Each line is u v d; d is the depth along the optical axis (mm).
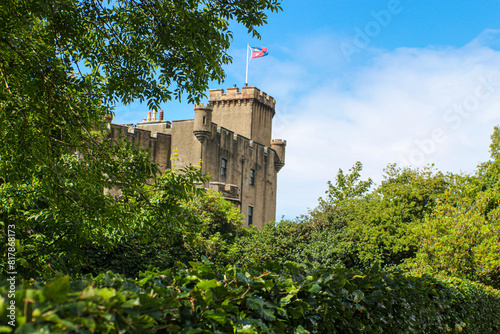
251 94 46031
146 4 7379
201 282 2492
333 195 42625
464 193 22594
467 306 8812
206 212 18828
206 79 7895
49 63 6762
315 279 3988
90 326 1625
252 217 41156
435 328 6988
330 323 3828
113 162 7395
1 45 6203
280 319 3246
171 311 2346
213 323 2514
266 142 48250
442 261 15227
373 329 4738
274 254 20641
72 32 7180
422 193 29016
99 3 7531
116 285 2410
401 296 5594
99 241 8039
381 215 25922
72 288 2109
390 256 24828
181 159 34906
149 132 33906
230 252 17188
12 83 6512
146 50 7789
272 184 45688
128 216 7184
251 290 3244
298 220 24188
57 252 6883
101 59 7891
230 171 37719
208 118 34188
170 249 14172
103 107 7852
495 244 14602
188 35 7238
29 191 6910
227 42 7633
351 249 22516
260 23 7570
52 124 6809
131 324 1959
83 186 6684
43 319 1545
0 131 5855
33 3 6016
